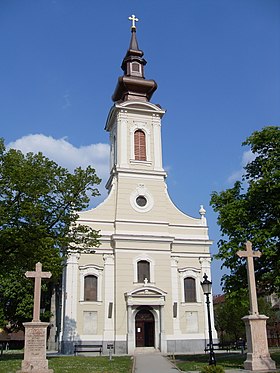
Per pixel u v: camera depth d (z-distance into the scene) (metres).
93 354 37.41
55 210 30.12
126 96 48.16
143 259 41.44
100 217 42.47
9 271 30.14
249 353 20.03
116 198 43.28
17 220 28.36
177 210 44.88
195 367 23.09
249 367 19.58
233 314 58.72
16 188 28.22
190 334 40.53
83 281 39.72
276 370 19.17
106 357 33.00
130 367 23.91
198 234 44.34
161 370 22.55
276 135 25.69
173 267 42.50
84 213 42.12
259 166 26.39
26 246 28.30
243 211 25.02
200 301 41.97
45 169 29.38
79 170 30.55
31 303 45.88
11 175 27.86
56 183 29.92
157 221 43.19
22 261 29.22
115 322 39.06
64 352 37.38
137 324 39.88
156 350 38.94
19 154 29.52
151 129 46.78
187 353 38.34
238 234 25.00
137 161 45.12
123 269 40.69
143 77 49.38
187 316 41.25
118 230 41.94
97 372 20.80
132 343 38.38
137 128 46.38
